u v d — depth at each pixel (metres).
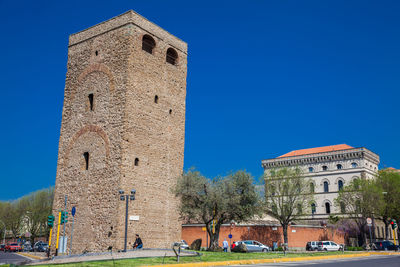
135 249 32.78
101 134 38.62
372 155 89.00
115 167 36.59
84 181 38.72
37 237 90.88
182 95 44.19
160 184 39.47
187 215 41.88
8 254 57.94
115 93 38.66
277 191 62.00
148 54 40.81
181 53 45.22
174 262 23.06
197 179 40.12
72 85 42.97
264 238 53.78
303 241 60.06
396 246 55.75
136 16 40.12
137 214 36.56
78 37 43.97
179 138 42.72
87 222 37.22
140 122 38.59
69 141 41.38
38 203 89.44
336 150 88.19
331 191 86.94
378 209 65.38
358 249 59.75
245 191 40.94
